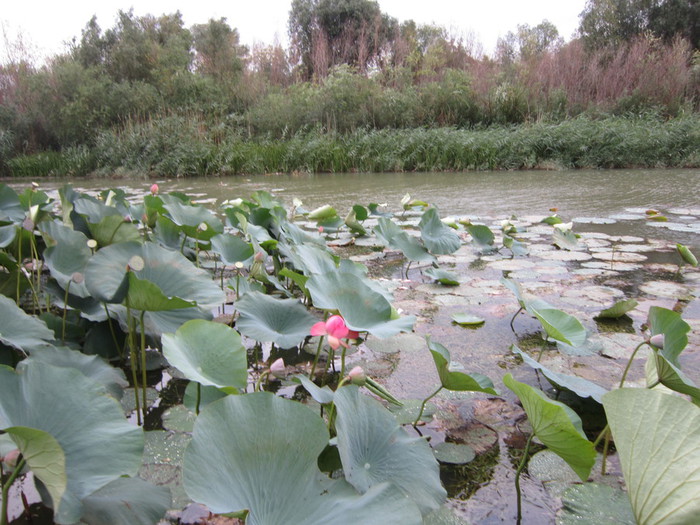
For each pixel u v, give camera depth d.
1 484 1.33
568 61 17.41
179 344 1.47
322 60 20.81
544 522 1.26
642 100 15.59
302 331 1.96
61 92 15.19
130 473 1.08
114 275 1.75
